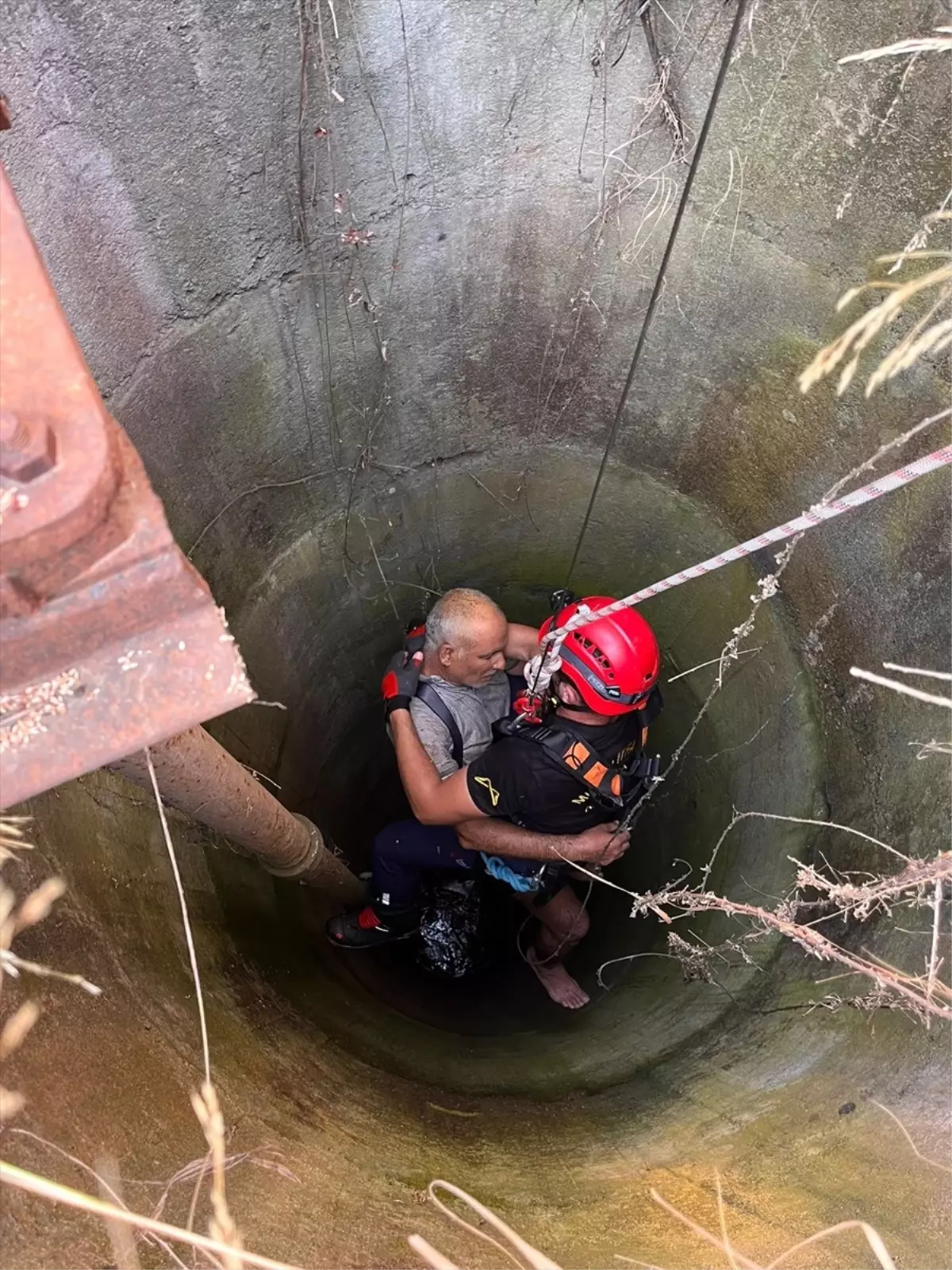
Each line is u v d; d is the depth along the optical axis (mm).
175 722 690
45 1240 926
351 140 1706
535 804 2150
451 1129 1814
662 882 2895
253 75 1514
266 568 2352
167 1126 1230
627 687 1980
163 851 1954
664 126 1752
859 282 1699
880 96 1460
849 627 2107
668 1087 1968
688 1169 1517
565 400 2398
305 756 2854
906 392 1713
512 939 3012
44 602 644
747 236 1812
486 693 2566
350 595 2717
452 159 1835
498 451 2553
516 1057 2354
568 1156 1677
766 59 1553
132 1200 1069
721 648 2623
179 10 1367
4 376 620
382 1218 1281
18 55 1253
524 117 1792
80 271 1498
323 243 1845
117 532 634
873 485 1023
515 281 2117
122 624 679
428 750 2418
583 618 1758
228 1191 1199
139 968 1533
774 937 2182
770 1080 1755
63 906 1394
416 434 2418
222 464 2035
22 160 1330
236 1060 1606
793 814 2342
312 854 2150
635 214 1918
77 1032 1221
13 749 679
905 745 1923
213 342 1821
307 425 2184
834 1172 1337
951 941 1514
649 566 2729
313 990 2371
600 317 2160
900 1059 1479
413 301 2086
